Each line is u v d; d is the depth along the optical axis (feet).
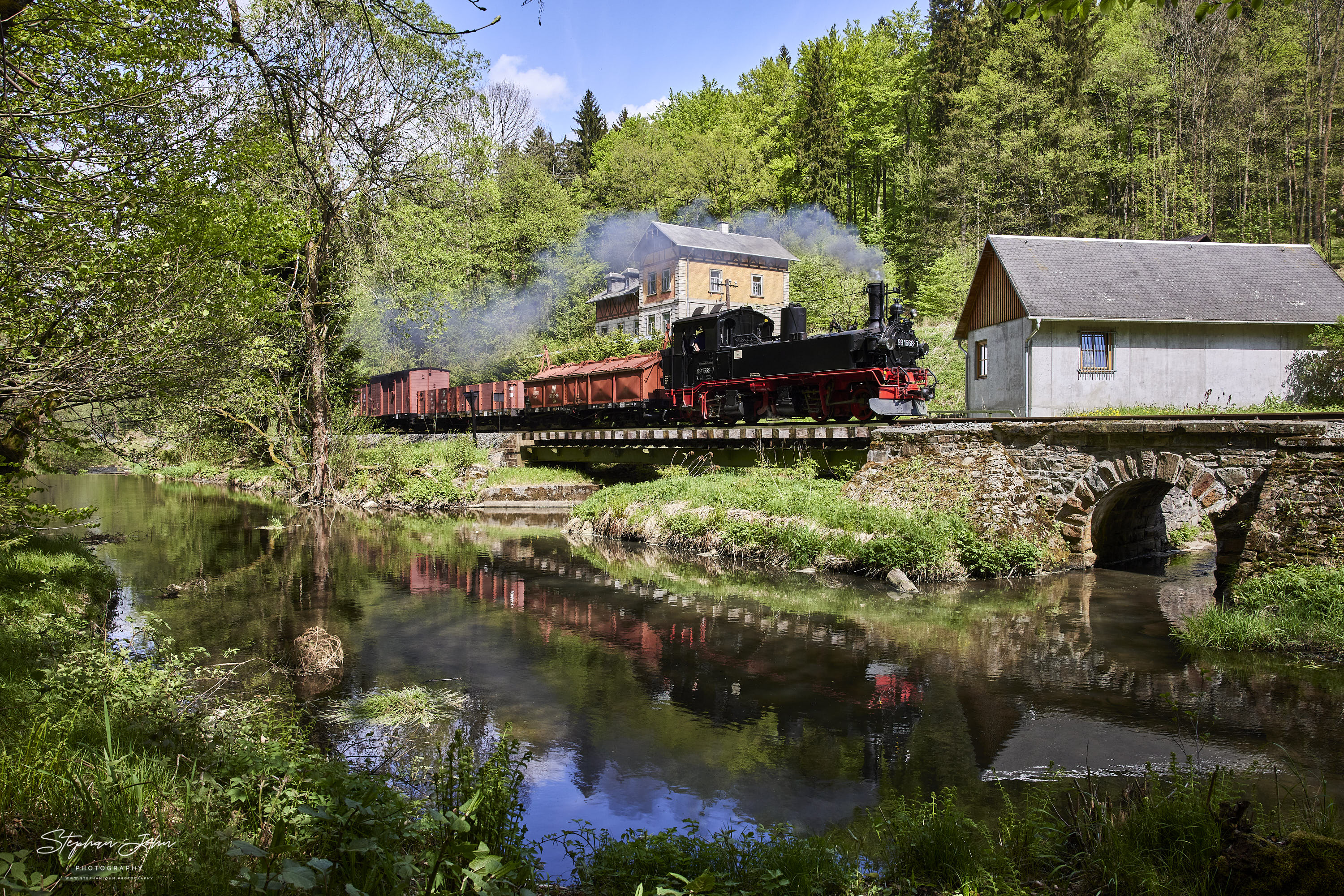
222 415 76.74
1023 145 138.51
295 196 53.26
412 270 72.84
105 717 13.34
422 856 11.27
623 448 77.25
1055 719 22.72
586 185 191.11
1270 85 134.51
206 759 15.44
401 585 43.21
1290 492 31.42
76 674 18.47
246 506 82.74
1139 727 21.98
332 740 21.66
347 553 54.03
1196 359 66.74
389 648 31.27
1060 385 65.87
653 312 138.72
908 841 15.07
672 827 15.99
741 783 19.26
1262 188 132.05
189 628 33.91
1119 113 145.07
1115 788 18.11
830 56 196.34
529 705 24.81
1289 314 64.54
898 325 59.31
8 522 27.89
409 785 17.87
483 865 9.38
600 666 28.86
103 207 20.74
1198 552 50.11
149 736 16.08
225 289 25.82
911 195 165.17
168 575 45.80
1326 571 28.89
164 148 21.35
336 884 10.14
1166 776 18.49
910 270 160.45
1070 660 28.27
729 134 197.36
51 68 20.86
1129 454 39.29
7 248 19.80
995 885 13.25
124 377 22.38
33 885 8.17
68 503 85.20
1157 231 129.08
